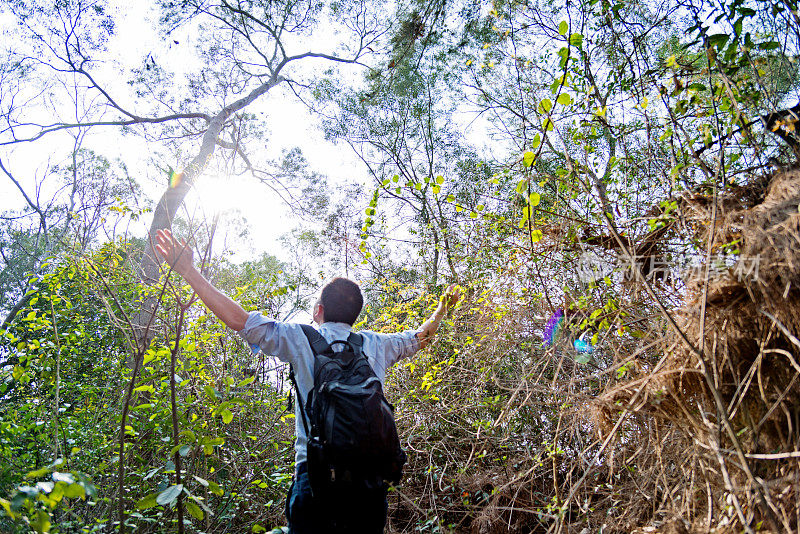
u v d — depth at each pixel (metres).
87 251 5.26
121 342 5.22
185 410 3.46
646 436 2.52
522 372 3.52
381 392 2.09
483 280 4.37
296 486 2.09
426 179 4.58
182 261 2.25
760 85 2.61
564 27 2.76
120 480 2.23
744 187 2.53
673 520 2.25
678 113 2.98
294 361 2.18
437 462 4.00
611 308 2.74
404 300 5.91
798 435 1.95
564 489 3.13
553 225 3.26
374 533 2.04
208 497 3.38
